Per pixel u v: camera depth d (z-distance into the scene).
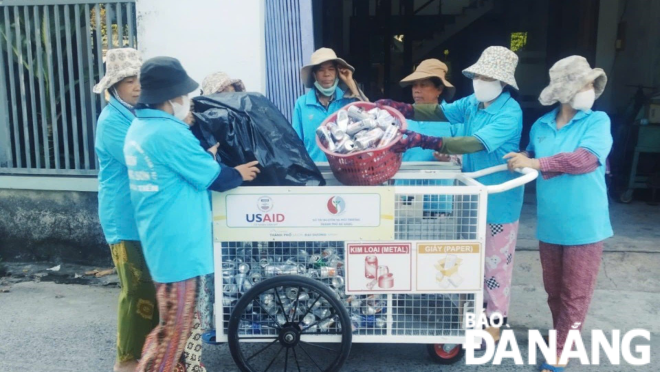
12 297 4.59
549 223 3.42
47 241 5.15
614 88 7.40
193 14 4.64
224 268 3.20
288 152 3.18
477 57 10.11
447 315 3.27
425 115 3.86
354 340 3.21
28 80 5.08
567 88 3.20
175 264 2.78
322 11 6.70
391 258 3.09
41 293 4.66
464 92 10.14
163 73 2.70
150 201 2.75
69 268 5.09
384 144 3.05
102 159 3.12
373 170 3.06
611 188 6.69
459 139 3.28
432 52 10.14
